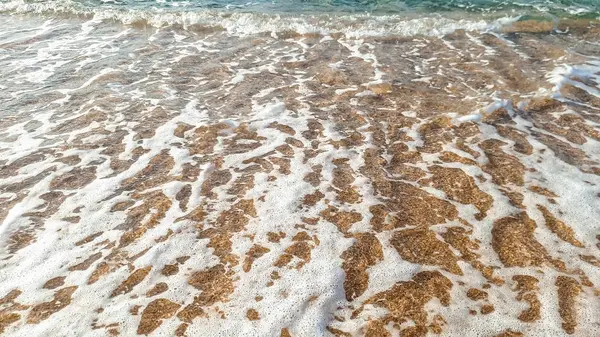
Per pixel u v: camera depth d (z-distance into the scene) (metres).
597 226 1.16
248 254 1.12
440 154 1.48
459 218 1.22
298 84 1.96
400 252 1.12
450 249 1.12
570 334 0.90
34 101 1.82
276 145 1.56
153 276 1.06
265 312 0.96
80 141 1.58
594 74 1.93
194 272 1.07
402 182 1.37
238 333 0.92
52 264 1.09
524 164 1.41
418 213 1.24
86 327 0.93
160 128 1.65
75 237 1.17
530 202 1.26
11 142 1.56
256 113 1.75
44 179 1.39
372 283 1.03
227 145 1.56
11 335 0.91
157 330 0.93
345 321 0.94
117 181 1.39
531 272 1.04
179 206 1.28
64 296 1.00
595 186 1.30
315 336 0.91
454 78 1.97
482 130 1.60
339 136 1.60
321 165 1.45
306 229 1.20
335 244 1.14
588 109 1.69
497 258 1.09
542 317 0.93
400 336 0.91
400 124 1.66
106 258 1.11
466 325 0.92
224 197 1.32
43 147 1.54
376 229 1.19
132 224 1.22
